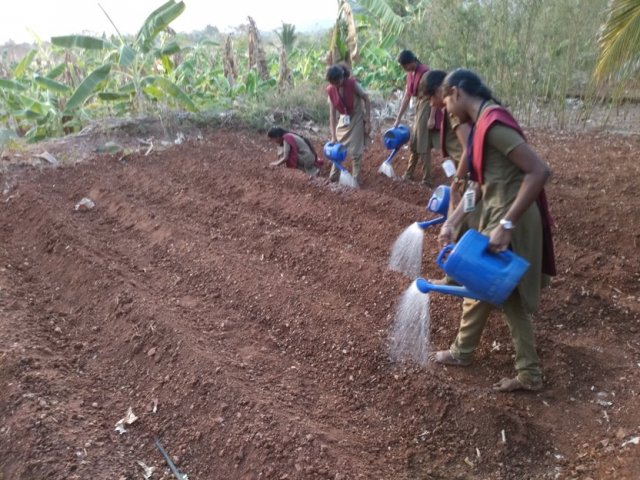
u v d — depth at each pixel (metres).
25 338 3.84
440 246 4.84
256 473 2.82
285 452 2.86
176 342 3.69
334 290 4.46
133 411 3.28
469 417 3.09
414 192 6.43
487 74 8.77
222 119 9.02
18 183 6.84
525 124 9.03
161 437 3.11
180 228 5.46
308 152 7.02
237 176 6.85
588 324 3.89
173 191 6.47
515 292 3.05
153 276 4.75
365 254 5.00
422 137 6.34
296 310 4.13
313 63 12.15
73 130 9.27
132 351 3.75
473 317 3.34
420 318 3.87
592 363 3.48
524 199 2.71
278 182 6.62
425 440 3.04
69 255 4.98
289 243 5.08
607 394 3.26
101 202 6.29
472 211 3.26
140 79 9.05
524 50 8.52
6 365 3.43
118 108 9.41
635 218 5.31
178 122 8.80
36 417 3.02
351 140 6.49
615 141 7.79
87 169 7.27
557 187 6.30
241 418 3.08
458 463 2.91
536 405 3.21
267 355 3.73
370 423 3.18
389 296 4.20
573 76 9.06
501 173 2.88
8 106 9.03
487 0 8.59
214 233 5.46
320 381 3.51
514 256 2.84
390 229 5.22
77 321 4.22
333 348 3.73
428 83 3.98
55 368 3.57
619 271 4.46
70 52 10.20
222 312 4.23
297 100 9.76
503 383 3.34
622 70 6.32
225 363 3.52
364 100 6.43
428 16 9.10
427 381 3.32
